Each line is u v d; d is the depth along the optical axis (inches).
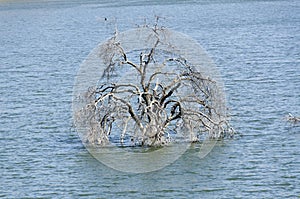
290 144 3612.2
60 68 6747.1
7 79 6127.0
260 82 5383.9
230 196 2955.2
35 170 3348.9
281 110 4411.9
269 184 3078.2
